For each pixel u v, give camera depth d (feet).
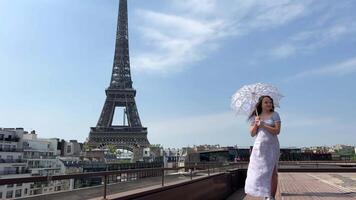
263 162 25.23
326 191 67.77
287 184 87.04
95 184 26.02
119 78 555.28
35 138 556.92
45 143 513.04
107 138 520.83
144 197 30.30
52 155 495.41
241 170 94.73
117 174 28.84
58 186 22.90
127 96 542.57
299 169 142.31
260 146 25.43
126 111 537.24
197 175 52.60
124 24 606.96
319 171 142.61
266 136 25.43
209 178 53.52
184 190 40.57
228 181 71.31
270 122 25.62
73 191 23.95
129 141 521.65
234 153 229.45
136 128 527.81
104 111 532.32
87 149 523.70
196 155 198.70
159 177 36.47
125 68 565.94
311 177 115.14
